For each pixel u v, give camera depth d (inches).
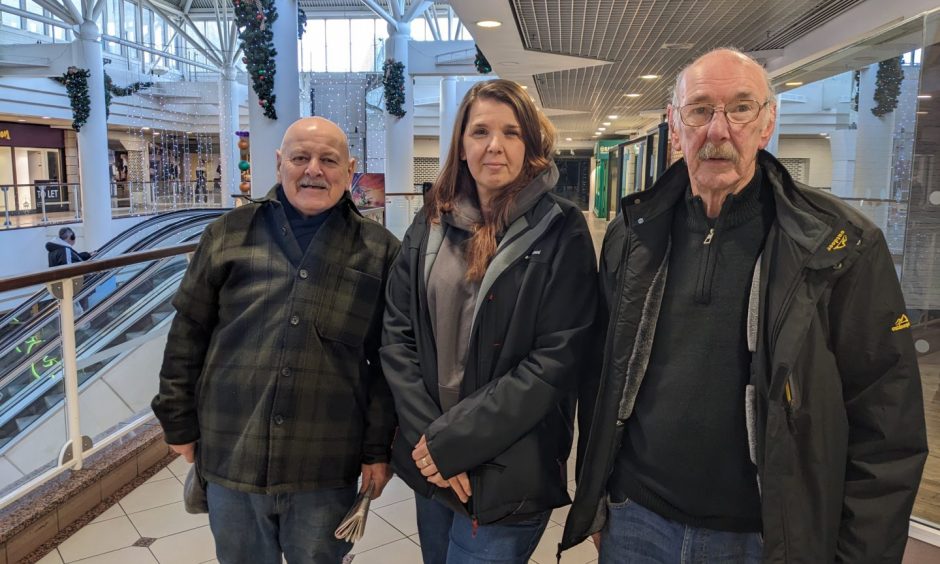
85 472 112.3
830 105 114.0
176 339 66.5
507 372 56.2
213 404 64.5
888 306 44.3
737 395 48.3
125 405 137.8
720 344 48.8
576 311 56.4
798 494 44.4
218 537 66.5
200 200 888.3
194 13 917.8
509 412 53.3
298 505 64.6
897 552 44.1
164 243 336.5
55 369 110.0
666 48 246.1
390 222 452.8
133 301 144.6
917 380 44.8
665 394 50.6
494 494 54.9
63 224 600.4
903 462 44.5
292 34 314.5
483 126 57.6
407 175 561.0
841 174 112.0
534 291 55.8
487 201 59.6
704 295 49.4
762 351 45.8
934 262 94.6
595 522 56.4
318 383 63.1
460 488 55.5
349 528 62.2
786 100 121.8
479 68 361.4
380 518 108.8
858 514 44.9
